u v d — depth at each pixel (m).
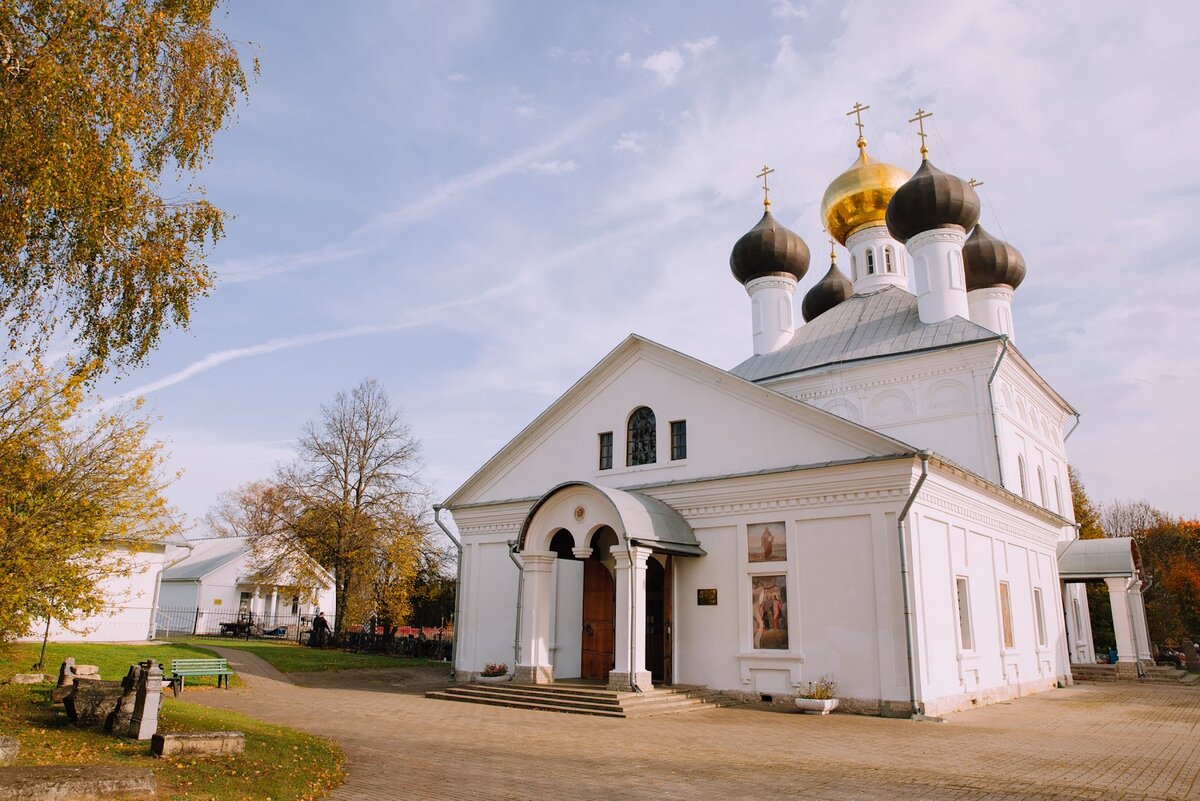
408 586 42.16
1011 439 29.81
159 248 14.92
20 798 7.80
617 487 24.44
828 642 19.45
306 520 40.50
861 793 10.20
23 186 12.47
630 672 19.41
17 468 13.87
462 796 9.99
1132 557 32.78
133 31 13.00
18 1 12.06
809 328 35.91
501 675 23.66
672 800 9.80
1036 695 24.64
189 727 13.47
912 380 29.83
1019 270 39.59
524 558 22.36
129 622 34.53
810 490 20.47
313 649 36.47
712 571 21.81
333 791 10.26
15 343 14.62
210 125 14.98
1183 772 11.87
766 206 38.72
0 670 20.30
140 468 15.17
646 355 24.91
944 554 20.64
